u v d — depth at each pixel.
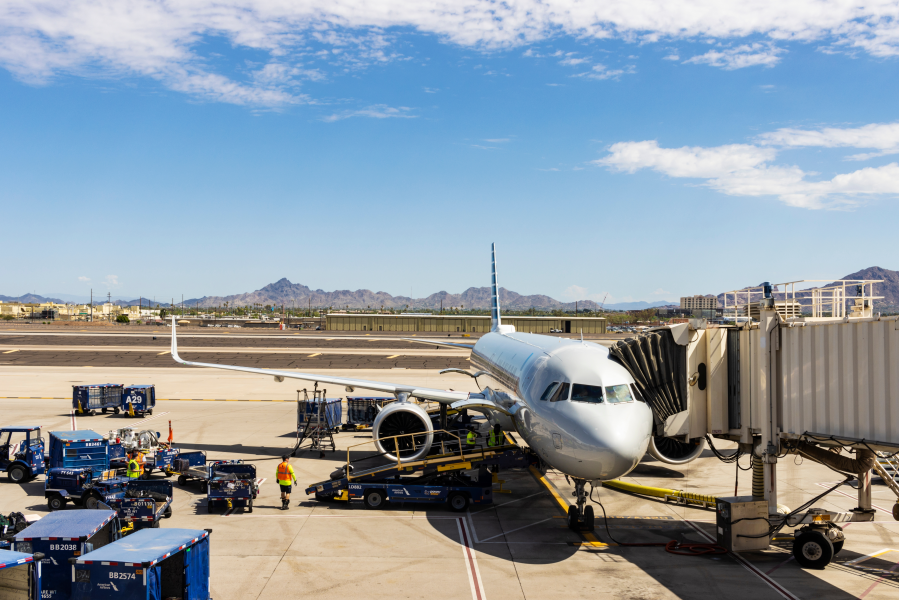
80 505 21.88
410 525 19.56
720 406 19.77
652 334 19.92
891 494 23.83
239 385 54.72
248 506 20.78
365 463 28.03
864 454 17.52
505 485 24.98
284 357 80.06
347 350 93.56
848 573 16.03
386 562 16.27
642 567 16.25
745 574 15.88
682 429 19.50
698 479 26.14
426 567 15.95
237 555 16.67
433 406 40.09
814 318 20.28
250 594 14.07
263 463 28.08
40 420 38.25
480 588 14.65
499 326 46.88
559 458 17.31
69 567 12.58
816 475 26.80
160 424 37.22
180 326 193.62
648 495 23.64
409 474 22.34
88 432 23.41
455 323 165.38
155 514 18.45
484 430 33.16
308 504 21.88
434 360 79.88
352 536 18.39
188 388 52.66
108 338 110.56
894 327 13.90
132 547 12.07
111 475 22.64
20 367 66.56
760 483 19.47
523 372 22.34
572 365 18.86
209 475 21.14
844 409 15.42
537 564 16.31
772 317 18.02
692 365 19.61
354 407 37.66
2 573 11.27
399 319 166.75
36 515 18.06
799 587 15.03
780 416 17.94
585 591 14.59
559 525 19.83
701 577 15.62
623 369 18.84
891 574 15.98
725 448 33.16
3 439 28.06
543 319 157.00
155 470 26.22
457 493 21.34
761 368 18.27
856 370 15.02
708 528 19.78
